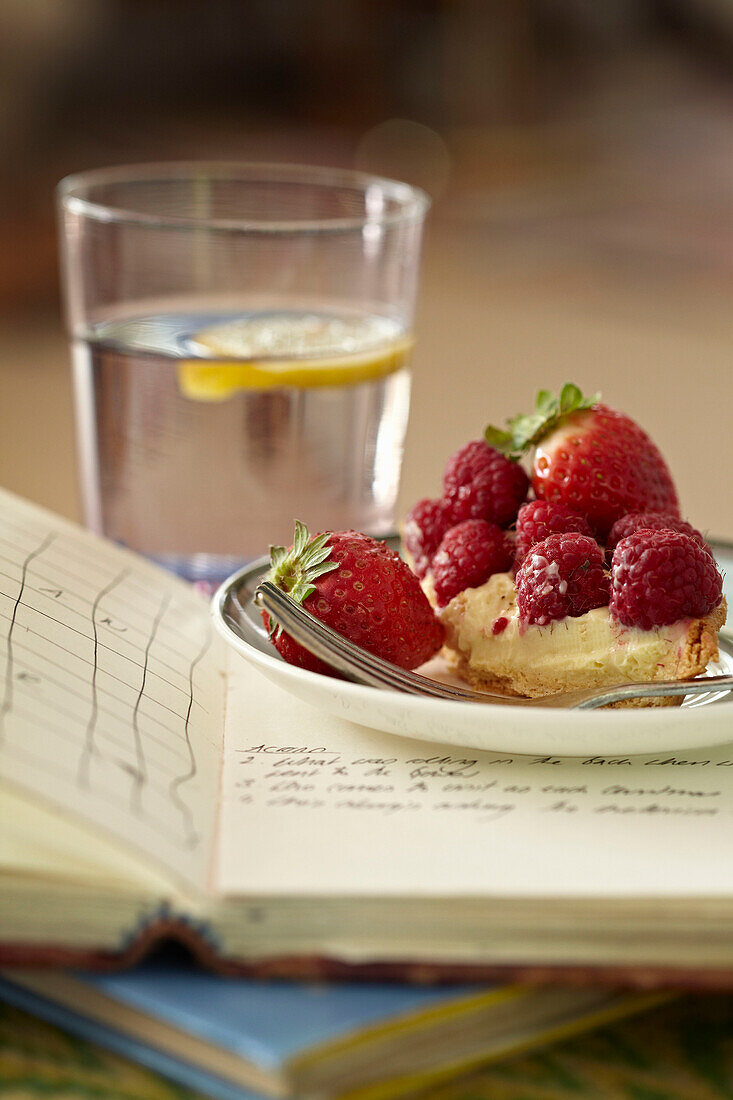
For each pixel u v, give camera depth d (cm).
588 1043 44
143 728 46
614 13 233
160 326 59
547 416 52
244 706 49
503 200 220
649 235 203
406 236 61
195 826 44
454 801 46
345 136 222
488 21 229
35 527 54
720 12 230
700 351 155
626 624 49
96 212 59
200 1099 42
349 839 44
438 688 48
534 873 43
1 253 171
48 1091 42
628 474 51
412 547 53
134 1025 42
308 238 59
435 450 113
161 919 42
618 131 238
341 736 48
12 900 42
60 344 162
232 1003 42
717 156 231
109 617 51
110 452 59
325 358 58
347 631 49
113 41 198
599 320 169
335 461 59
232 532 59
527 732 46
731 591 53
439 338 159
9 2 182
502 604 51
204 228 59
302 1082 41
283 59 218
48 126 192
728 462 115
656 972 42
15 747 44
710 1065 43
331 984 42
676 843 44
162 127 207
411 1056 42
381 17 223
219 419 58
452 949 42
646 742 46
